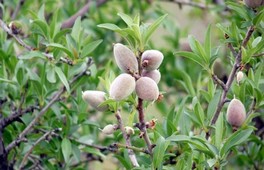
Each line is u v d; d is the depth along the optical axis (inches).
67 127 39.8
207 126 35.4
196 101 35.9
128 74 29.3
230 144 31.9
